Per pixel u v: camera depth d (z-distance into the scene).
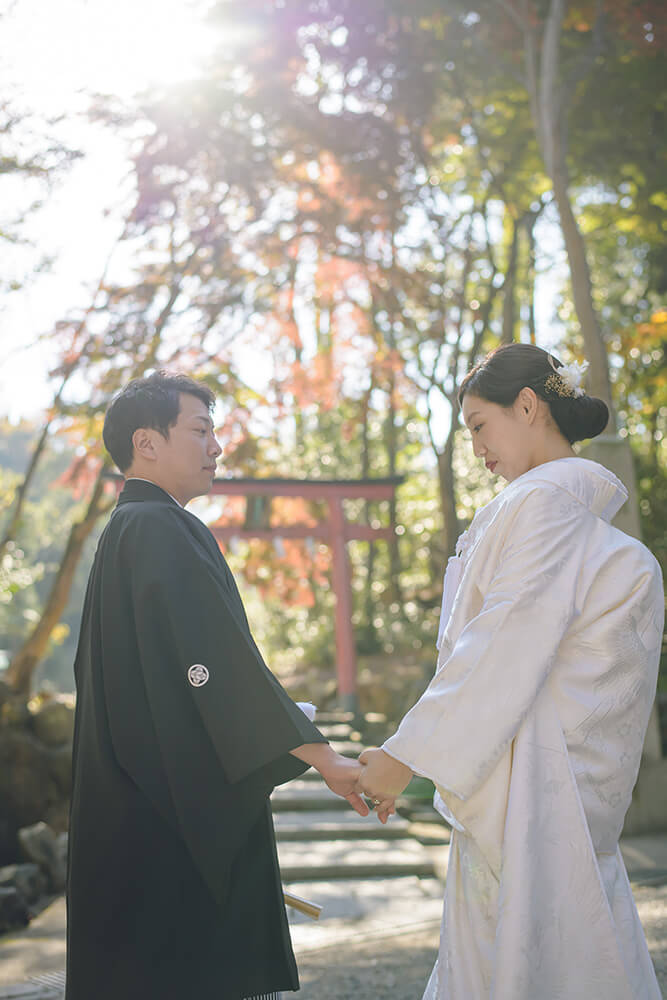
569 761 1.67
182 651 1.78
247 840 1.87
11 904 4.88
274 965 1.85
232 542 10.80
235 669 1.78
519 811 1.62
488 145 11.99
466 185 13.59
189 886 1.75
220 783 1.76
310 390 11.42
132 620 1.85
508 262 12.80
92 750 1.82
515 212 13.00
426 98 10.61
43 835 6.05
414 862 5.60
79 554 9.95
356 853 5.87
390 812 1.80
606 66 10.37
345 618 10.61
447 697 1.68
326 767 1.77
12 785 8.09
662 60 10.11
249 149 9.76
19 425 10.55
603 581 1.75
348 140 10.13
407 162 10.91
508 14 9.20
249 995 1.80
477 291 14.71
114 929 1.72
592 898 1.60
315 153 10.25
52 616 9.85
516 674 1.66
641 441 12.71
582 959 1.58
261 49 9.64
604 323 14.38
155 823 1.75
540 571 1.69
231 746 1.75
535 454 1.90
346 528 10.82
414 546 14.68
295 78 10.17
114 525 1.94
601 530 1.79
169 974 1.71
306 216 10.18
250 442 10.50
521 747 1.66
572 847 1.62
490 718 1.65
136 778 1.76
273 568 11.84
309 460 14.46
